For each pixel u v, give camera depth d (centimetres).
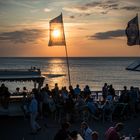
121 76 15138
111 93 2442
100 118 2114
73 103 2027
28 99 2073
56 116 2131
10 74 2253
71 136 1227
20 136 1777
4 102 2117
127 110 2138
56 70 18838
